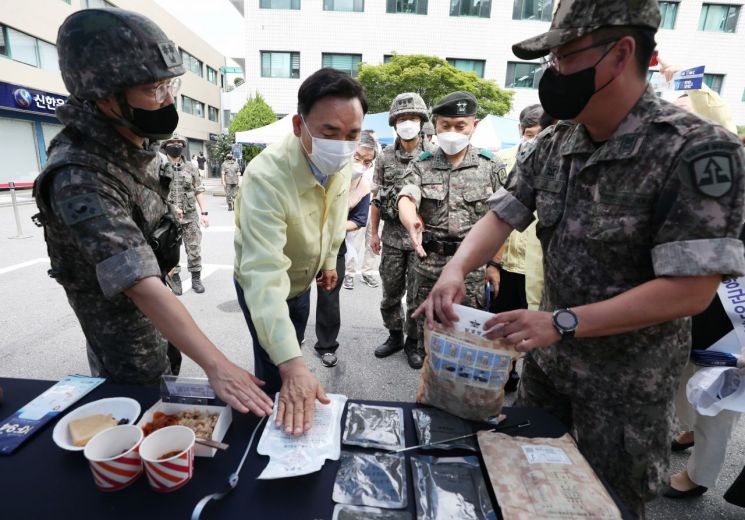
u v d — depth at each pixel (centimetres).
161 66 107
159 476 82
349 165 172
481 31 1719
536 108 254
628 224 94
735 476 193
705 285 84
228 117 3294
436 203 249
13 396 115
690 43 1694
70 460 92
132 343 139
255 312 111
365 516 79
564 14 88
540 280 211
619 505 83
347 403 115
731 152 80
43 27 1483
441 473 90
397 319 303
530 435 105
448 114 240
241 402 96
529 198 124
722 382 143
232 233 749
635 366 104
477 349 102
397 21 1711
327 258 193
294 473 87
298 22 1714
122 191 117
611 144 95
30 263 502
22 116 1400
